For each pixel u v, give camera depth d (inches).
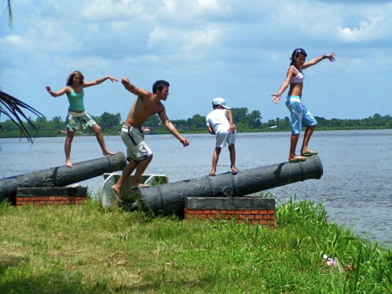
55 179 549.6
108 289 283.6
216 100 482.6
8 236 390.9
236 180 463.2
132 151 469.7
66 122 556.1
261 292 282.0
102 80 561.6
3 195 541.0
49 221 446.3
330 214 668.7
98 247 370.3
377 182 1048.2
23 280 291.3
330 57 453.4
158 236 399.2
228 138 470.9
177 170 1380.4
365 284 277.4
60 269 313.9
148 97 458.0
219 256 344.8
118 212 479.5
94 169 562.3
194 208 449.7
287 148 2815.0
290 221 462.9
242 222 434.3
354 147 2778.1
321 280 291.3
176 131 456.8
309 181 1056.2
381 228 565.6
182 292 280.4
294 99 454.0
